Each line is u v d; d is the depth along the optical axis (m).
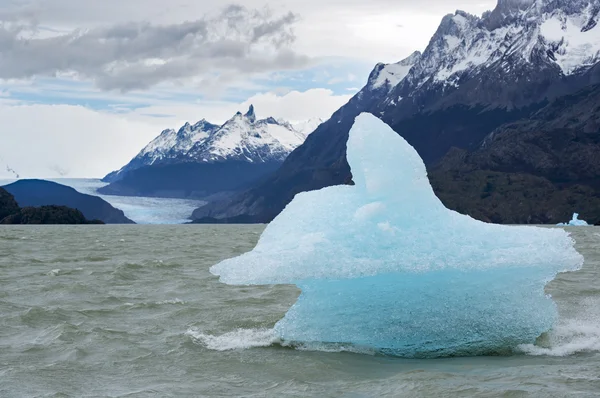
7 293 19.22
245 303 17.34
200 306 16.80
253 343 12.48
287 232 12.98
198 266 28.73
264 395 9.05
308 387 9.45
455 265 11.48
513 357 11.45
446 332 11.99
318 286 12.32
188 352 11.75
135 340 12.75
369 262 11.55
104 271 26.20
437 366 10.79
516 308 12.15
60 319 14.85
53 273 25.14
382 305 12.10
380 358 11.52
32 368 10.60
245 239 64.56
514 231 12.70
